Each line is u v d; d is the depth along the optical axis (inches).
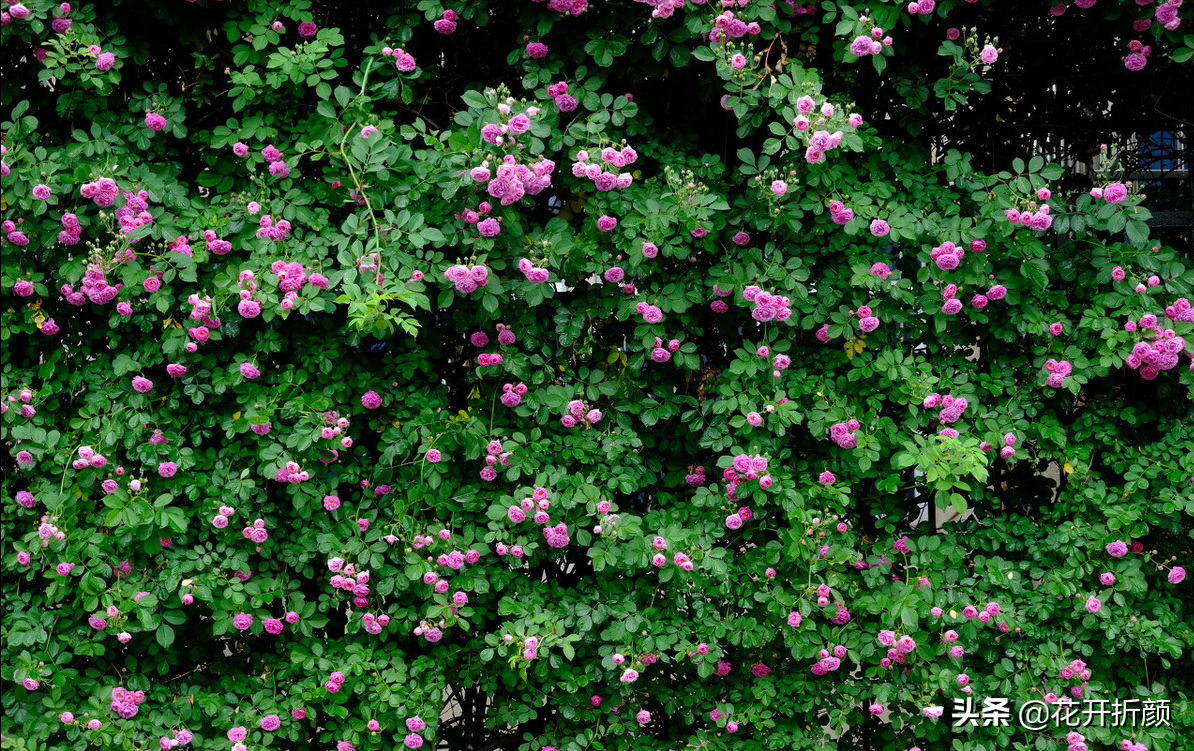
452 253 104.5
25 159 96.7
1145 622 106.2
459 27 111.1
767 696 107.5
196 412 102.7
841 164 103.8
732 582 107.3
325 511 103.2
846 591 107.6
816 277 109.8
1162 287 104.7
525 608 103.2
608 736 109.6
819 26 106.9
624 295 105.3
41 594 101.7
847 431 103.3
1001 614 105.1
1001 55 115.1
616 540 103.0
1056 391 110.5
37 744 96.8
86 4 100.2
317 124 99.3
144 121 102.3
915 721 108.7
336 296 96.4
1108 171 108.4
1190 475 105.5
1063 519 112.4
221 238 99.6
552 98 102.0
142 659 104.0
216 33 107.8
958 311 104.3
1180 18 101.3
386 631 102.9
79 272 97.0
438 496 103.3
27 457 97.0
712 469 111.5
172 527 95.4
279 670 104.5
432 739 101.7
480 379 107.5
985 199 104.5
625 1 102.6
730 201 110.2
